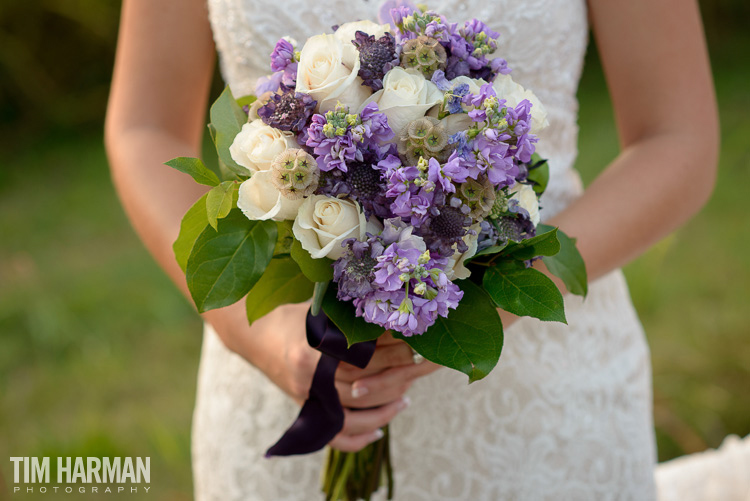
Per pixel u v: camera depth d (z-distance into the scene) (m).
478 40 0.84
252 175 0.81
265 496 1.29
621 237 1.06
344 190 0.77
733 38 6.13
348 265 0.77
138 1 1.24
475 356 0.83
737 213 3.65
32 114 5.57
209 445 1.37
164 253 1.13
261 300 0.95
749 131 4.41
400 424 1.23
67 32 5.49
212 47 1.27
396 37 0.84
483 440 1.21
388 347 1.00
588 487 1.23
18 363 2.91
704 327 2.81
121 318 3.17
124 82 1.26
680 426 2.36
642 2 1.08
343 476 1.14
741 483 1.66
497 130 0.76
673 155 1.07
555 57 1.12
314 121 0.77
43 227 4.05
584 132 4.84
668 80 1.09
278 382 1.06
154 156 1.19
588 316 1.23
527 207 0.89
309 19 1.10
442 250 0.78
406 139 0.78
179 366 2.89
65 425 2.54
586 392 1.22
